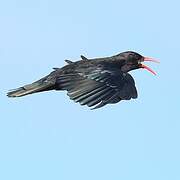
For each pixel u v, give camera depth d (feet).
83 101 44.37
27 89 56.34
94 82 46.75
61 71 55.11
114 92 46.03
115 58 64.39
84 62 55.47
